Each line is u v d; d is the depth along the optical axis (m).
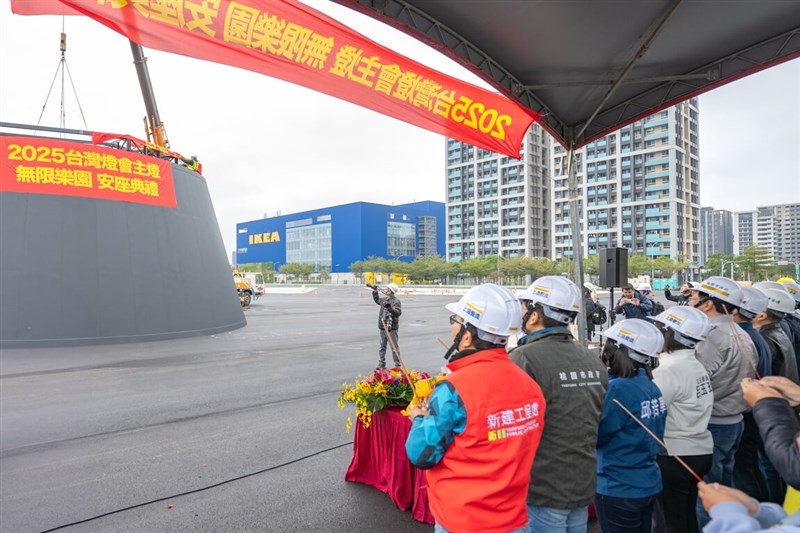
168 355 12.30
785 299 4.00
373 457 4.43
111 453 5.32
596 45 5.67
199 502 4.13
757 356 3.36
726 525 1.20
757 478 3.79
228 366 10.74
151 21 3.87
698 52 5.91
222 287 19.23
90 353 12.60
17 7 4.84
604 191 103.44
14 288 13.48
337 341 15.27
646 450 2.48
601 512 2.55
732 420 3.22
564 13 5.00
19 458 5.17
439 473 1.91
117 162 15.52
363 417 4.36
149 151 17.27
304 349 13.42
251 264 141.88
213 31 4.06
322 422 6.49
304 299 47.28
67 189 14.62
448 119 5.62
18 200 13.98
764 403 1.63
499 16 5.07
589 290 11.82
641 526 2.48
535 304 2.51
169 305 16.06
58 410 7.08
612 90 6.16
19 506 4.06
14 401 7.60
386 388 4.16
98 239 14.87
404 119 5.31
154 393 8.15
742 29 5.44
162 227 16.55
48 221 14.25
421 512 3.76
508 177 111.44
